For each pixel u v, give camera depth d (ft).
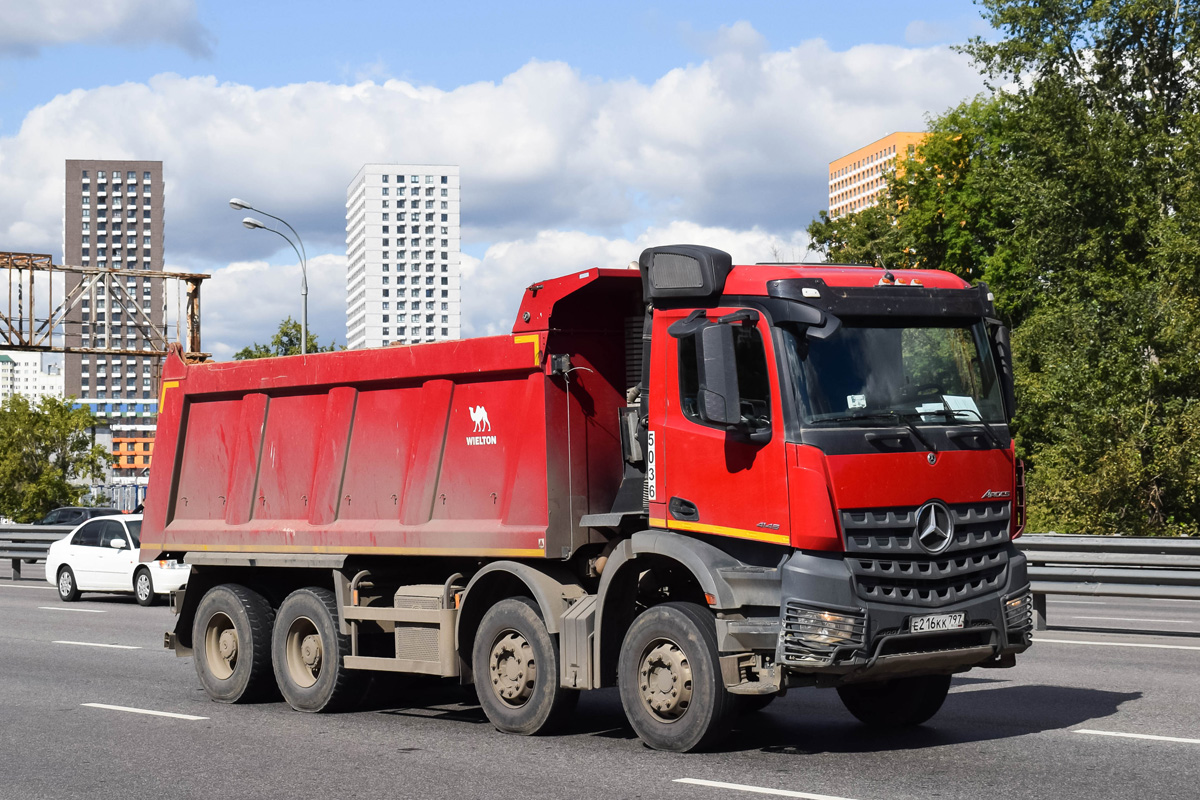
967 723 30.32
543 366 30.17
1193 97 125.70
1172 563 46.26
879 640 24.90
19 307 141.18
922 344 26.78
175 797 24.22
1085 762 25.31
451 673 31.53
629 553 27.84
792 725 30.91
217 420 40.34
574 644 28.71
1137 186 123.85
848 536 24.90
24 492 248.32
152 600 73.00
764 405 25.94
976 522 26.30
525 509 30.42
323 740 30.35
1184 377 105.09
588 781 24.59
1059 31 127.03
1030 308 144.05
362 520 35.04
